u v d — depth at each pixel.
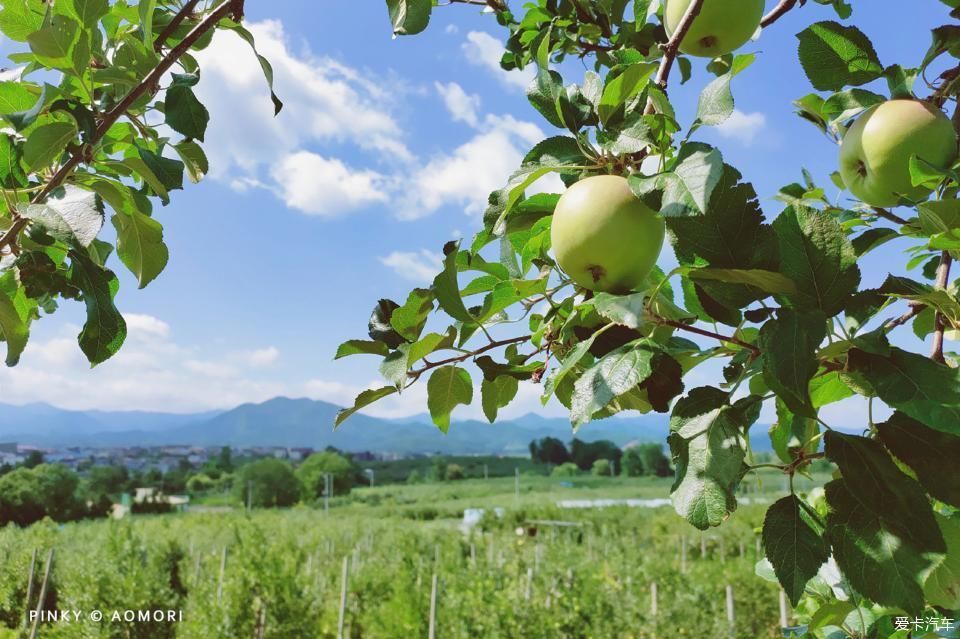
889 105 1.32
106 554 12.48
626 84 1.06
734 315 1.00
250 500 84.19
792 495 0.94
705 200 0.83
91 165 1.60
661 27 1.91
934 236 1.14
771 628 10.84
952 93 1.35
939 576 1.03
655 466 120.62
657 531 24.95
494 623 9.02
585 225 1.04
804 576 0.89
